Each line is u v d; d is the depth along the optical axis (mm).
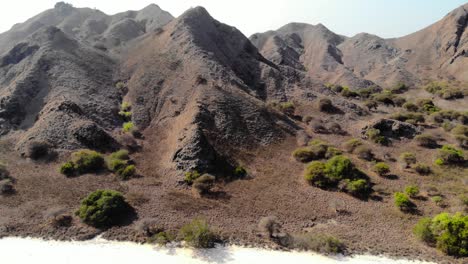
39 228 24094
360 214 27328
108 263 20578
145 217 25641
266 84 63375
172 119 44438
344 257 21781
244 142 39656
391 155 39781
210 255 21594
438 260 21500
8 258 20844
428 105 63250
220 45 68500
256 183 32156
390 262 21359
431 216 26828
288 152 39906
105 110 46531
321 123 49062
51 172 32656
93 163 33094
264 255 21734
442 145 42938
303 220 26328
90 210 24875
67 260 20766
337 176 32156
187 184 30828
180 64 55625
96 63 58375
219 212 26906
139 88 52594
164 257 21250
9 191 28922
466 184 32125
